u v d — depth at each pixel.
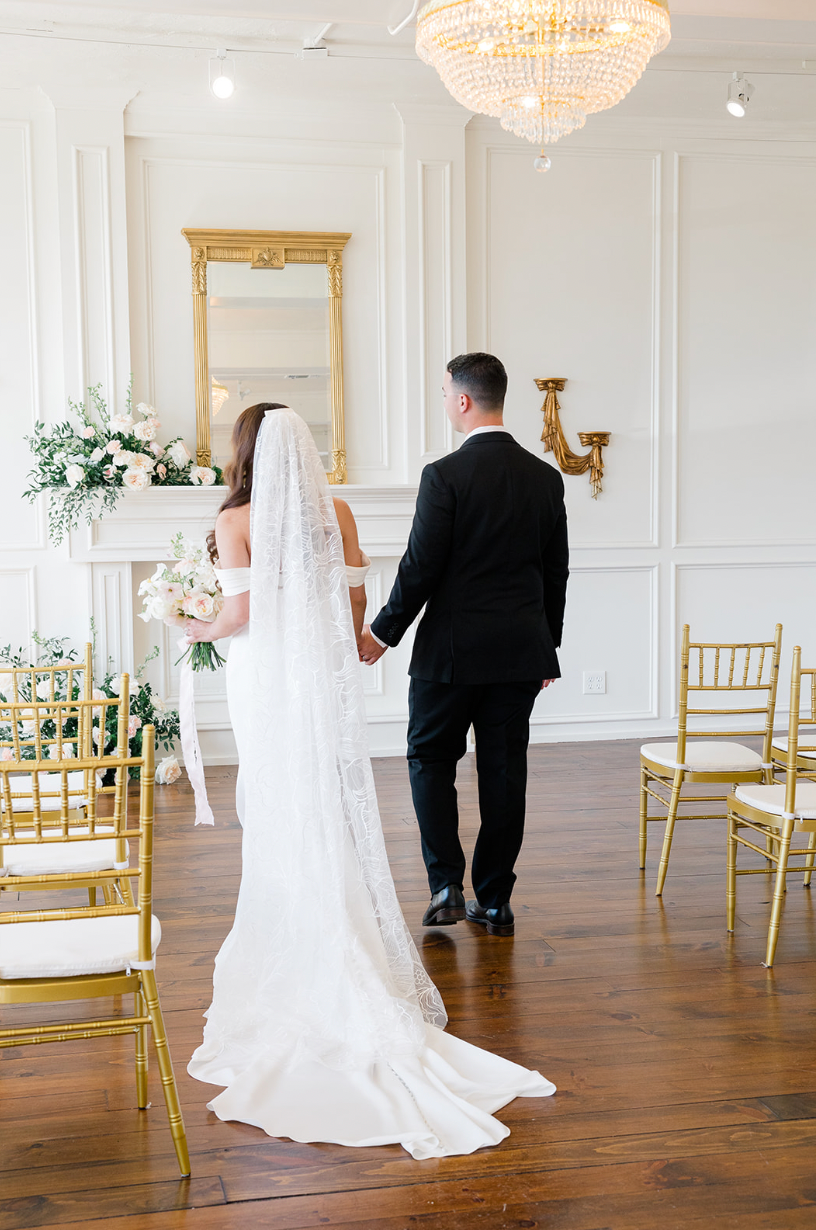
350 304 5.87
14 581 5.55
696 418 6.34
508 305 6.07
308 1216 1.96
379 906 2.64
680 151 6.18
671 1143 2.19
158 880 3.86
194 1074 2.47
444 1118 2.25
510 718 3.23
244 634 2.74
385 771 5.59
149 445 5.40
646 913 3.55
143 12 4.43
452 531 3.10
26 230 5.46
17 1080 2.48
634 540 6.30
